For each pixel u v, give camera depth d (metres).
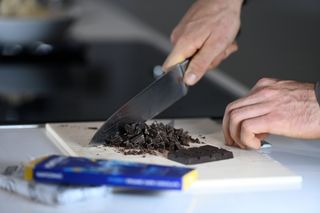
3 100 1.81
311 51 1.96
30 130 1.49
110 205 1.16
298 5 2.02
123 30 2.58
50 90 1.90
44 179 1.16
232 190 1.22
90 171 1.14
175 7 2.64
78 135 1.42
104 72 2.07
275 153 1.38
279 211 1.16
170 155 1.30
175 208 1.16
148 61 2.18
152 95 1.39
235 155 1.33
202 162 1.29
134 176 1.14
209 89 1.90
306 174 1.29
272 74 2.09
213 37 1.49
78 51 2.25
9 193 1.19
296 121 1.33
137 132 1.36
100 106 1.77
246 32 2.22
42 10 2.29
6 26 2.19
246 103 1.36
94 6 3.08
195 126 1.51
